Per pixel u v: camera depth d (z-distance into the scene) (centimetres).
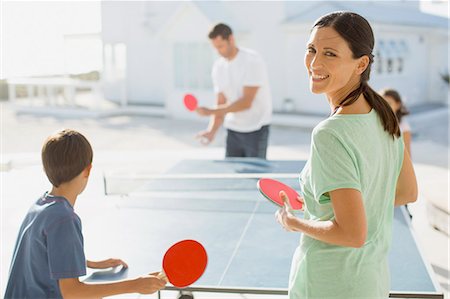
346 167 135
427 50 1484
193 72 1271
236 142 448
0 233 426
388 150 152
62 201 165
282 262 229
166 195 336
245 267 223
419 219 466
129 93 1633
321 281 151
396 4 1548
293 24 1245
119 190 348
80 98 1725
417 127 1094
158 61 1555
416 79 1445
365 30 140
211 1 1326
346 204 133
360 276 150
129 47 1597
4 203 520
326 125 139
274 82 1320
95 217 302
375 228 153
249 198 325
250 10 1313
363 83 148
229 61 434
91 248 248
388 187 155
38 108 1412
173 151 858
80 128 1134
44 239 159
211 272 219
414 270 219
